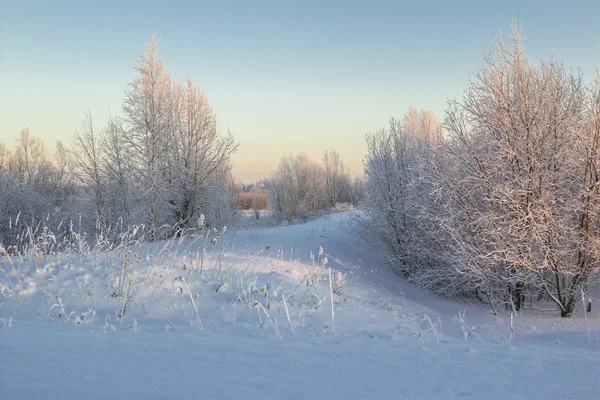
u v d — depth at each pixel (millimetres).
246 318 6219
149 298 6672
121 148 20594
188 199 21125
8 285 6789
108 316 5715
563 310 10695
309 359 3395
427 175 12641
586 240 10641
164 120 19641
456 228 12039
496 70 11516
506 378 3055
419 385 2848
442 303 12328
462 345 4230
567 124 10875
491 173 11500
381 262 16047
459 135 12031
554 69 11453
